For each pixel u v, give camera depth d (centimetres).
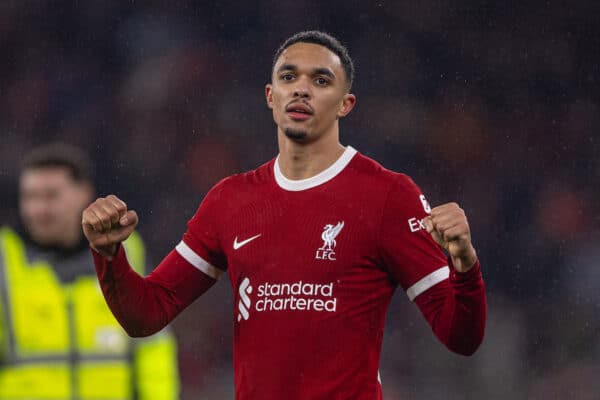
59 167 1670
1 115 5819
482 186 5706
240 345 1338
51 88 5903
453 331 1278
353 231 1318
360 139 5800
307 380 1289
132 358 1669
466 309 1256
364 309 1312
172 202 5528
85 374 1645
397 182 1345
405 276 1323
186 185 5616
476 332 1276
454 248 1211
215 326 4394
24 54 5978
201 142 5741
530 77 6100
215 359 4338
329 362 1290
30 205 1670
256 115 5844
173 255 1423
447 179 5725
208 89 5875
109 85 5909
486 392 4306
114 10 6066
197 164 5669
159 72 5906
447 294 1299
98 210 1284
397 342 4288
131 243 1689
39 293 1650
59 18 6044
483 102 6009
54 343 1644
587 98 6112
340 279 1307
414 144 5791
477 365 4344
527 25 6197
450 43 6084
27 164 1686
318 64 1352
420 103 5956
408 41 6075
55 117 5816
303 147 1359
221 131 5784
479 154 5822
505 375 4409
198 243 1407
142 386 1662
